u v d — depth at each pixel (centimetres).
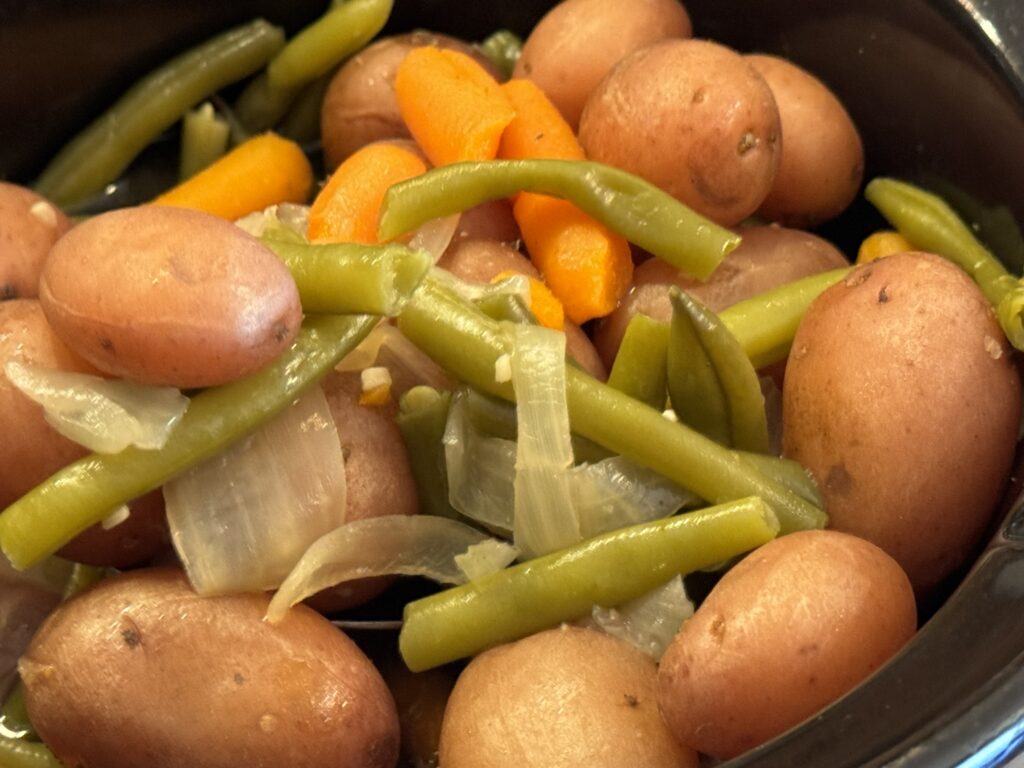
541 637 24
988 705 18
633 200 27
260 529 23
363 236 29
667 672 22
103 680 22
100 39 34
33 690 23
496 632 24
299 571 23
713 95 28
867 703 18
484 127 29
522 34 37
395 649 26
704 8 34
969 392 24
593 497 24
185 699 22
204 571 23
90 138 35
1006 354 24
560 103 33
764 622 21
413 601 26
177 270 22
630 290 29
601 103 29
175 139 37
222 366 22
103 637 23
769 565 22
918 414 23
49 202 31
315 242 28
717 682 21
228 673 23
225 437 23
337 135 35
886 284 25
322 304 24
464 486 25
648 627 24
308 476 24
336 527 24
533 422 24
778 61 32
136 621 23
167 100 35
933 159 30
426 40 35
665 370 26
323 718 23
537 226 29
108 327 22
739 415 25
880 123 31
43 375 23
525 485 24
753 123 28
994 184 28
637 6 32
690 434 24
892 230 32
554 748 22
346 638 24
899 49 30
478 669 24
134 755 23
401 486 25
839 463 24
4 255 28
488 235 30
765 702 21
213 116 36
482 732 23
